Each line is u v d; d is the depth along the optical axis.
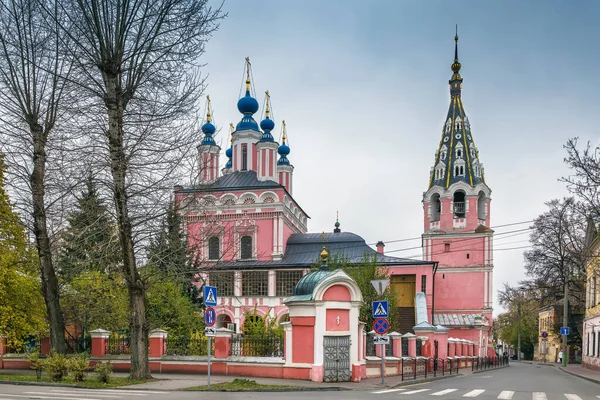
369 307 35.06
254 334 25.94
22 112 22.55
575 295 59.06
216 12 22.44
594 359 44.47
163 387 18.64
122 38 21.17
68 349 28.44
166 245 23.33
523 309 88.81
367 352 27.16
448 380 27.73
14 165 22.81
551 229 54.81
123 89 21.38
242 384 19.47
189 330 31.30
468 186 65.94
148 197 21.66
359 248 54.97
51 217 23.69
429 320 51.03
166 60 21.72
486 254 64.44
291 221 58.56
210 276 27.50
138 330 21.19
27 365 27.17
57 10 21.31
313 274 23.36
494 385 24.12
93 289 29.31
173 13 21.62
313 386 19.88
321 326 22.23
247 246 52.84
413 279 56.59
